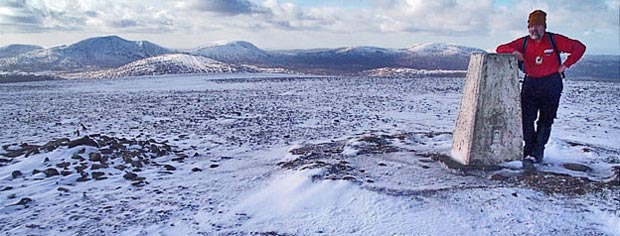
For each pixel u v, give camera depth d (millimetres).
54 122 13281
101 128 12109
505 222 4734
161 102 19156
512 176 6055
